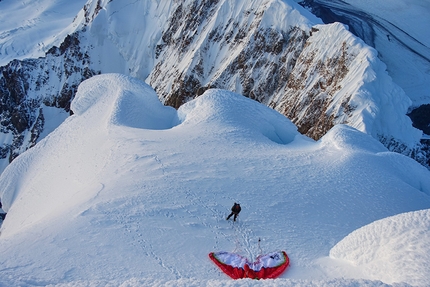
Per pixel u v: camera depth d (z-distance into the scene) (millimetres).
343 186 22328
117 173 22938
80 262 14117
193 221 17688
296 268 14453
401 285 9109
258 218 18406
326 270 14164
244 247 15977
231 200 19766
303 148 28672
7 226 28484
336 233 18000
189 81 75062
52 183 29016
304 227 18156
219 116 31203
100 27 104000
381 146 29609
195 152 25234
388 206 21188
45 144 36500
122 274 13477
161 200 19266
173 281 9594
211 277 13820
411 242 12781
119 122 32438
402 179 25516
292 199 20422
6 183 35812
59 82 100812
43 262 13992
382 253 13328
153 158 24172
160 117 36594
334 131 29391
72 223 17078
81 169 27031
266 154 25719
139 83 39062
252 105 33375
